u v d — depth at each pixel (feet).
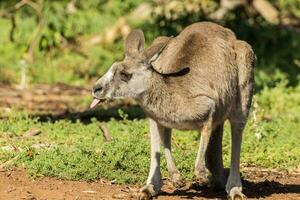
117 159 60.29
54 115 86.28
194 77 53.31
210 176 56.34
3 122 73.82
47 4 124.57
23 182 57.06
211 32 55.93
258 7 130.21
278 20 131.54
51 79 115.34
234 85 55.52
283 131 75.10
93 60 121.39
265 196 57.06
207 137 53.21
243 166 65.21
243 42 56.44
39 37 124.06
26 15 127.24
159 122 53.57
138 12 132.57
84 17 129.90
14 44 126.52
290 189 59.47
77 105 96.32
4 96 101.24
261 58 120.98
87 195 54.75
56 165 58.80
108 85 52.11
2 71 117.19
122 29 129.90
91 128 73.15
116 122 76.43
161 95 52.54
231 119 56.24
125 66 52.21
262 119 81.56
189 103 52.60
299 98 93.25
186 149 67.67
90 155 61.21
